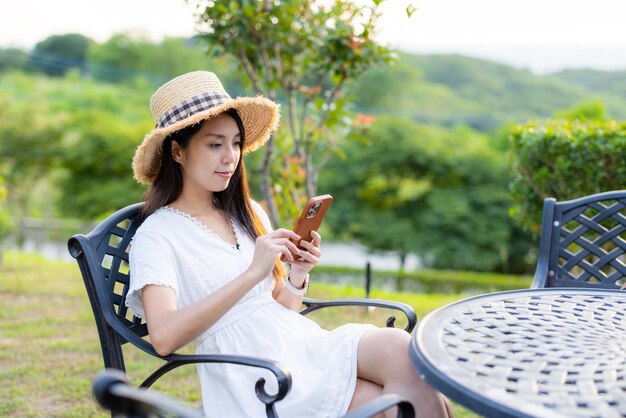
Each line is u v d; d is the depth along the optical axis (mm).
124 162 18000
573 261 2748
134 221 2193
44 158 17609
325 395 1894
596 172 4051
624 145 3926
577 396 1379
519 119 28734
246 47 4457
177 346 1843
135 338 1889
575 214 2754
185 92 2154
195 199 2207
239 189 2314
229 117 2143
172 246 2053
